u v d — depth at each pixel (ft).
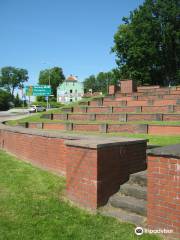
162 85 191.52
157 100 79.15
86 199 21.77
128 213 20.10
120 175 22.93
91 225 18.94
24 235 17.72
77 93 412.16
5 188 25.98
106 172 21.79
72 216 20.26
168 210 17.48
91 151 21.56
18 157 39.09
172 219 17.31
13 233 17.98
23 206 21.90
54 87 447.01
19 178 28.78
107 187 21.85
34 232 18.08
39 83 454.81
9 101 349.82
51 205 22.08
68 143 23.25
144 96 87.92
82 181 22.16
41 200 23.06
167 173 17.58
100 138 26.48
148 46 177.47
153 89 106.83
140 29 180.45
